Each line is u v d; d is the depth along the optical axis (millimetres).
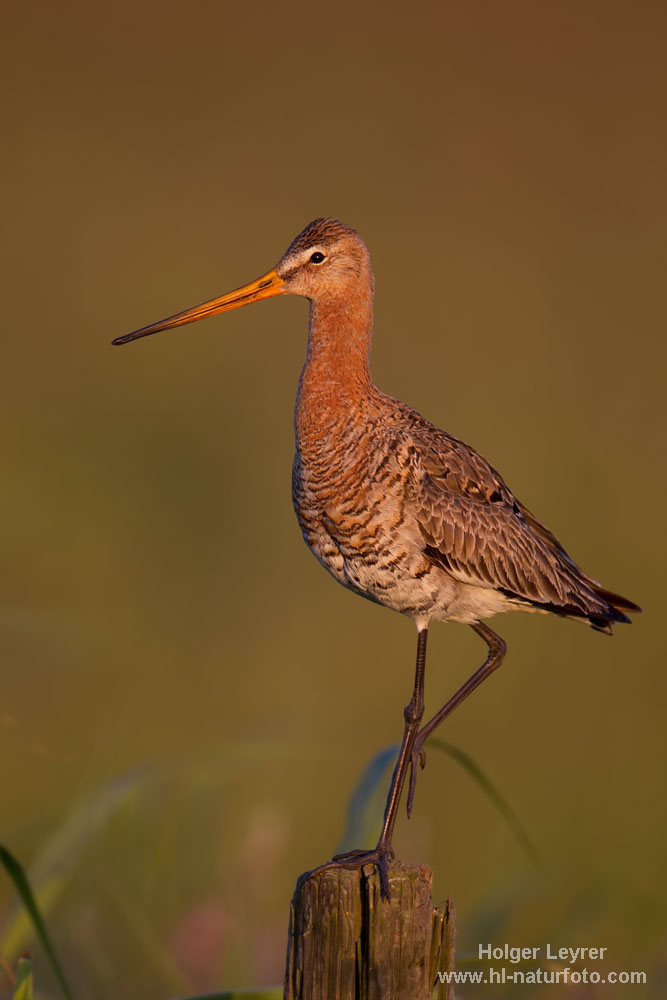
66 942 10500
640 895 11203
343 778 14602
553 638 17656
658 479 20078
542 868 8891
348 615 17969
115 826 10891
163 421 21391
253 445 21094
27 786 13352
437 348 23219
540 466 20203
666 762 14977
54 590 17484
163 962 9727
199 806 11836
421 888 7180
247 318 23969
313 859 13438
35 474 19672
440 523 9438
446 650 17219
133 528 18969
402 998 7133
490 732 15648
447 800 14602
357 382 9555
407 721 9180
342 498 9375
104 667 15188
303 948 7160
